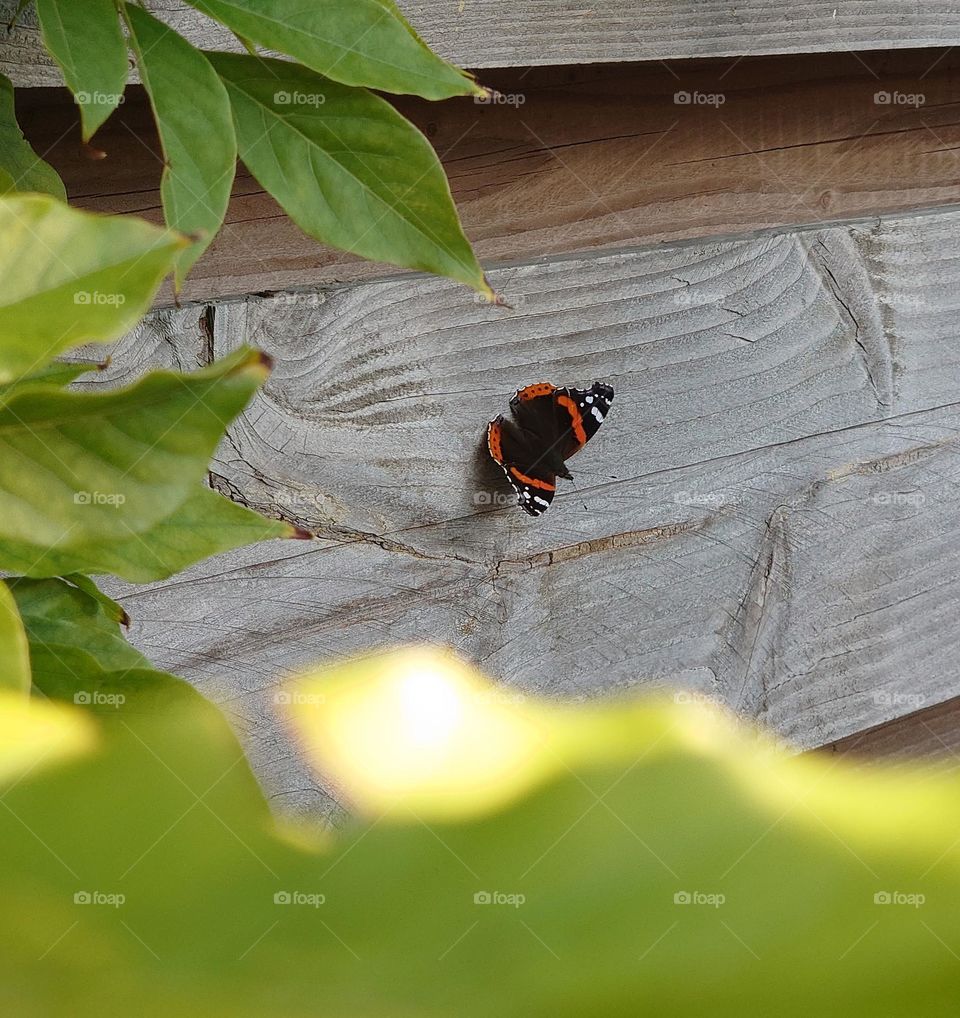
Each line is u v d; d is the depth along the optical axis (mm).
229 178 829
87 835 138
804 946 119
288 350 1431
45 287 460
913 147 1862
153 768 153
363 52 875
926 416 1910
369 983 119
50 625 879
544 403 1547
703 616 1812
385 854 133
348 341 1469
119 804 144
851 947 118
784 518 1834
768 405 1781
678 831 134
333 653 1542
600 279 1613
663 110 1657
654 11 1496
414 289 1496
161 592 1416
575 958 121
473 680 182
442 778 151
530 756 155
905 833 132
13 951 122
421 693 173
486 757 156
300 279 1479
